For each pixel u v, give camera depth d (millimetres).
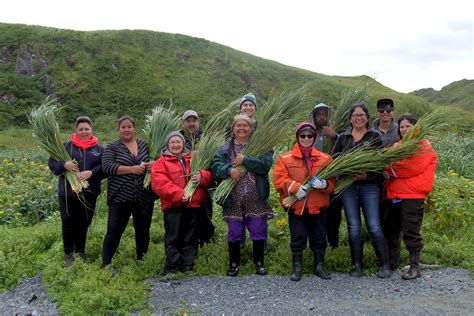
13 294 4953
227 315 4172
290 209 5105
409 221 4969
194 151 5465
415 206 4965
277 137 5180
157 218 7648
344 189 5105
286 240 6340
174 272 5160
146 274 5207
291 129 5465
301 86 6000
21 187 9539
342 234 6285
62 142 5508
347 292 4605
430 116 5109
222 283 4914
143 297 4570
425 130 4973
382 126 5633
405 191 4996
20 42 48562
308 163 5070
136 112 41656
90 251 5941
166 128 5711
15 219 7938
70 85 44188
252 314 4164
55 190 9023
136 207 5418
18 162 13297
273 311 4203
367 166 4867
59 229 6820
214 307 4340
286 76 58344
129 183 5281
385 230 5344
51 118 5539
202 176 5230
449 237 6391
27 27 51406
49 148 5395
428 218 6953
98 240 6375
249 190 5145
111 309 4379
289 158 5102
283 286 4793
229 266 5371
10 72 45781
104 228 6895
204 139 5512
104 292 4488
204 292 4688
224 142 5598
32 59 46938
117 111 41531
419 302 4273
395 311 4070
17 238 6285
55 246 6062
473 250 5668
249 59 58875
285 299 4465
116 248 5520
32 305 4621
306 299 4449
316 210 4988
